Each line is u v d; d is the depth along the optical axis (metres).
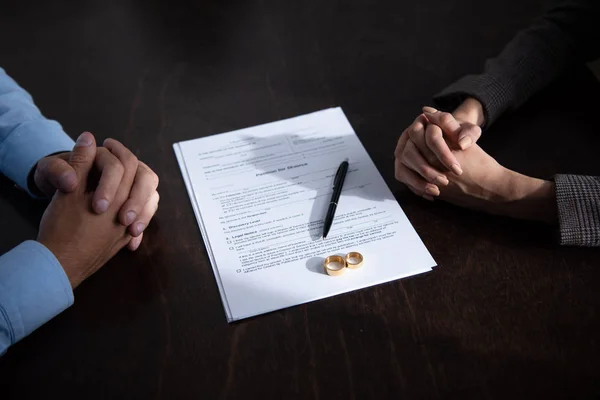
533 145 0.99
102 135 1.05
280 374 0.77
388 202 0.93
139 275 0.86
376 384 0.76
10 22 1.27
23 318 0.80
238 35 1.22
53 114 1.09
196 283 0.85
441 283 0.84
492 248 0.87
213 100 1.10
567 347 0.78
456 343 0.78
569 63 1.09
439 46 1.17
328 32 1.21
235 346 0.79
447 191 0.92
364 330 0.80
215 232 0.90
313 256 0.87
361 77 1.12
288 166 0.98
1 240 0.91
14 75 1.16
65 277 0.83
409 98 1.08
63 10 1.30
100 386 0.77
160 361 0.78
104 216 0.87
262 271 0.85
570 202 0.87
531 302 0.82
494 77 1.03
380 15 1.24
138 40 1.22
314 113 1.06
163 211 0.94
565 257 0.86
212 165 0.99
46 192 0.94
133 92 1.12
